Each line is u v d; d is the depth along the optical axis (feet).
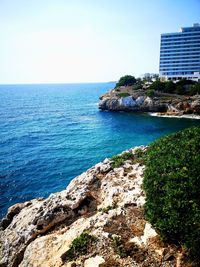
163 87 335.26
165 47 511.81
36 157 137.08
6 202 87.35
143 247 29.22
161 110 297.12
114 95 342.64
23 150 151.43
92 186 51.98
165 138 46.80
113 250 29.86
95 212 43.06
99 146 159.84
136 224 34.14
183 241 26.30
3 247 44.98
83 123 249.55
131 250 29.17
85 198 46.93
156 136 188.24
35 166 122.52
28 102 503.61
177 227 26.63
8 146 160.56
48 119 279.49
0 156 138.41
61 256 30.78
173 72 515.09
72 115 308.19
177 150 37.11
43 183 103.04
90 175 56.29
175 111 282.36
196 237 24.47
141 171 52.54
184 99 285.64
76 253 30.58
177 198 28.30
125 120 260.01
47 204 48.32
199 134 41.78
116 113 312.91
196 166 31.17
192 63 499.10
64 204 45.03
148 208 31.96
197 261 24.67
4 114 320.50
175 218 26.84
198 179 29.35
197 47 490.49
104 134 196.34
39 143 169.27
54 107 405.39
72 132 206.18
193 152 34.76
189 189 28.71
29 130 215.92
